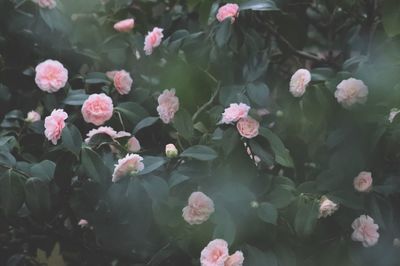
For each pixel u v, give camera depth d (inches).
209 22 109.3
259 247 97.1
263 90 103.3
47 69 104.3
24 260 109.1
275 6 103.0
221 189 97.3
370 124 100.1
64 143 95.7
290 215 98.6
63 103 104.5
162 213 94.8
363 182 98.8
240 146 96.7
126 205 95.3
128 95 108.8
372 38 109.3
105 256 109.5
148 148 105.4
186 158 97.7
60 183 97.4
